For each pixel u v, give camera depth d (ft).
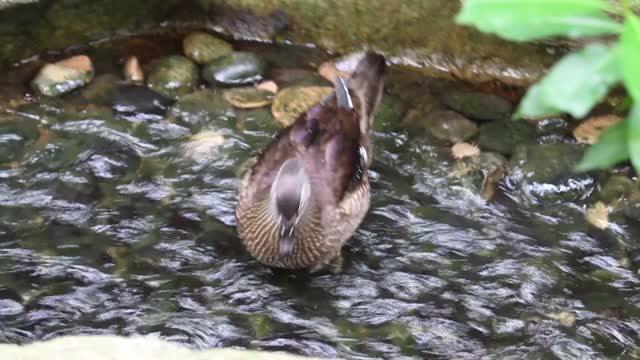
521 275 23.36
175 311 21.77
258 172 22.80
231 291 22.48
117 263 22.91
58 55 29.55
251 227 22.34
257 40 30.94
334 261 23.48
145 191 25.04
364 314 22.13
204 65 29.50
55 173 25.31
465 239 24.36
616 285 23.17
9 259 22.80
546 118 27.91
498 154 26.76
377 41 30.32
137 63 29.14
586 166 7.55
